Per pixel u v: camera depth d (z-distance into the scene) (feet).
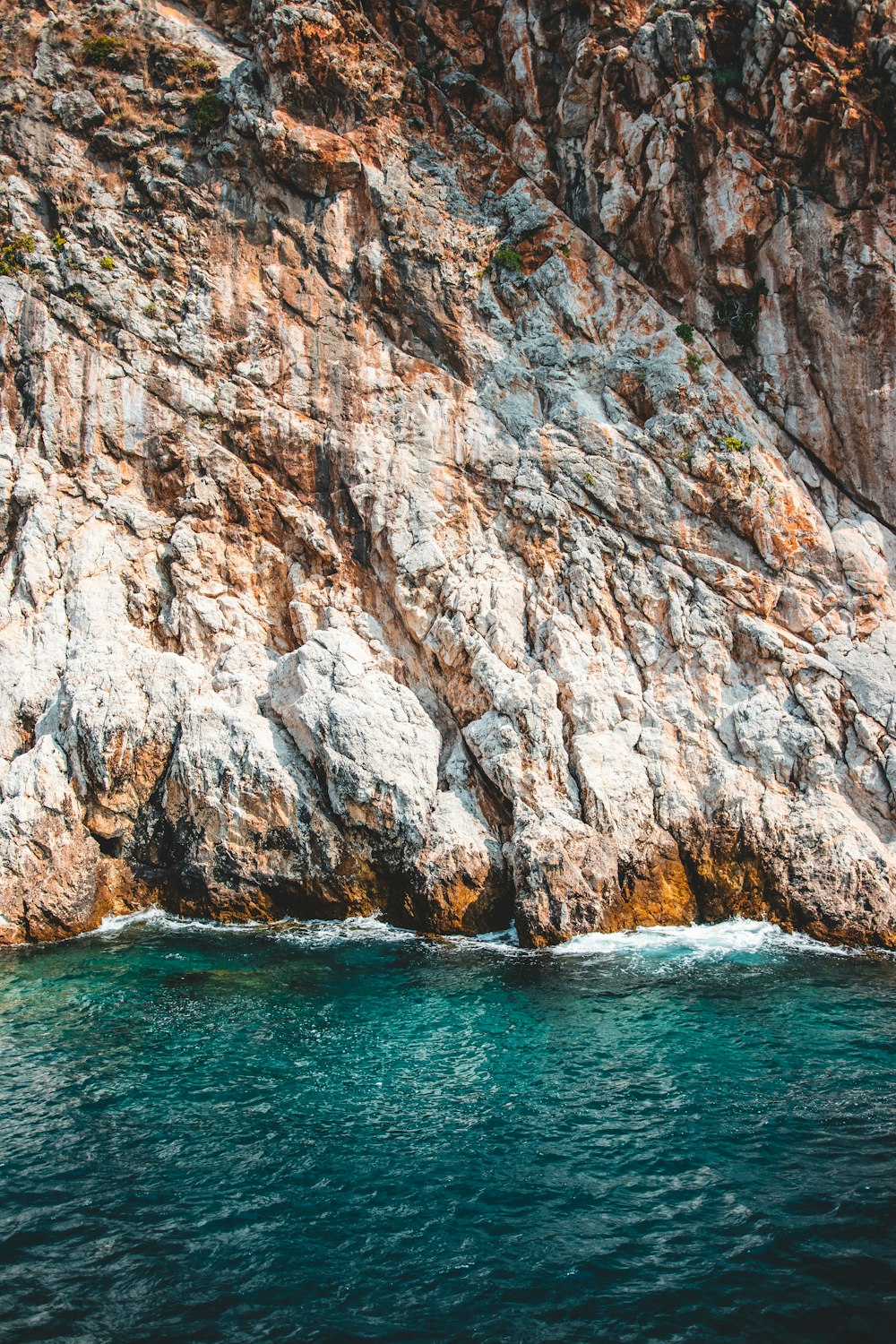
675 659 68.18
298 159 78.02
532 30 80.28
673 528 71.67
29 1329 27.99
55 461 74.90
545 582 71.20
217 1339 27.68
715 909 60.29
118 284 77.25
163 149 79.77
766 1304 28.99
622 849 60.34
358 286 79.05
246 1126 38.17
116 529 73.92
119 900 63.72
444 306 78.74
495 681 65.98
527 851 58.59
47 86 80.07
